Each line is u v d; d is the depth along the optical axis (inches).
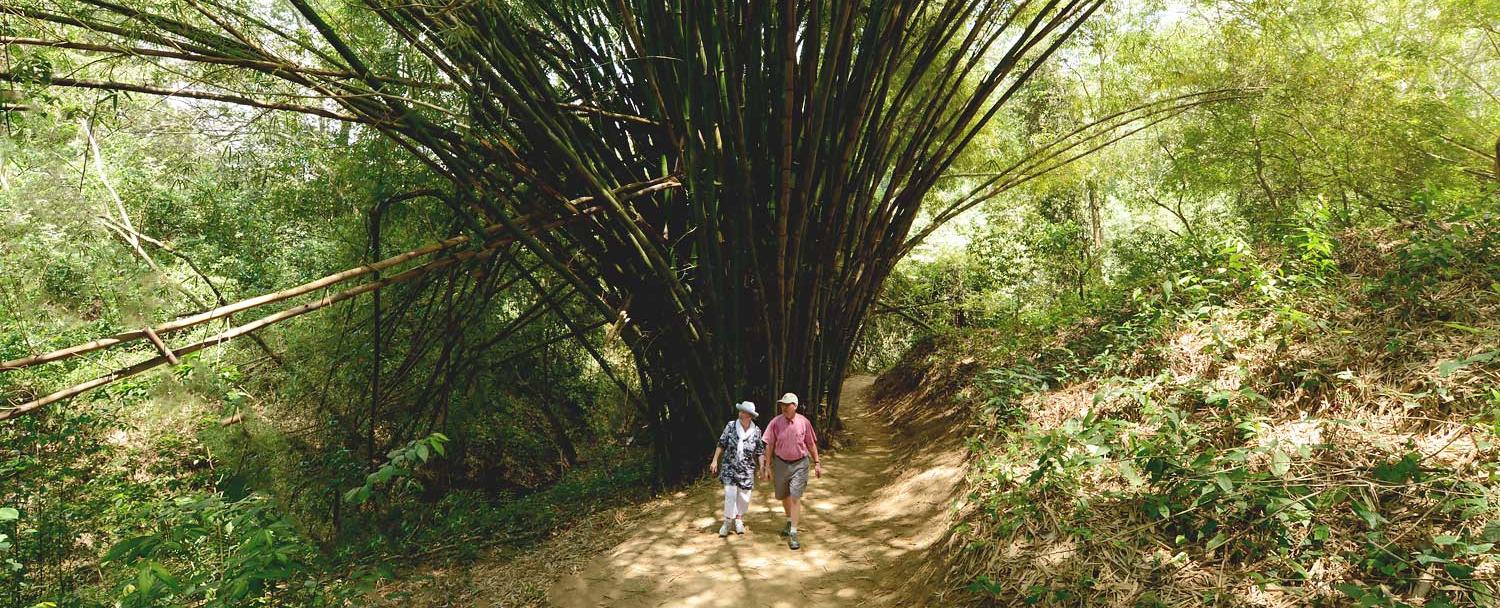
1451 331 134.7
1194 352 173.3
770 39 217.2
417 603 185.2
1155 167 432.1
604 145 234.8
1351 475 109.8
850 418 377.1
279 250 363.9
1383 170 276.4
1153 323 195.8
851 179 248.8
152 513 157.0
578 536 219.1
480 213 221.9
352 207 265.0
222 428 235.1
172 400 214.1
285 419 277.6
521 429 369.7
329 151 254.7
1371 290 158.2
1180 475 120.3
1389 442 114.8
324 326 271.3
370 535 249.3
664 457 257.8
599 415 415.8
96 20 137.0
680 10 192.1
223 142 256.8
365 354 287.1
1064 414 180.7
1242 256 188.7
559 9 218.5
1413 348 133.6
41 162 205.6
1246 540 109.2
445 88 172.6
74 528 204.2
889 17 214.8
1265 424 133.3
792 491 186.2
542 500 293.7
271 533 104.3
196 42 147.3
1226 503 115.5
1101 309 254.5
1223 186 349.4
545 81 193.8
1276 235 229.8
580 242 233.5
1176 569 110.6
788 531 197.2
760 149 225.9
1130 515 125.9
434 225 257.4
